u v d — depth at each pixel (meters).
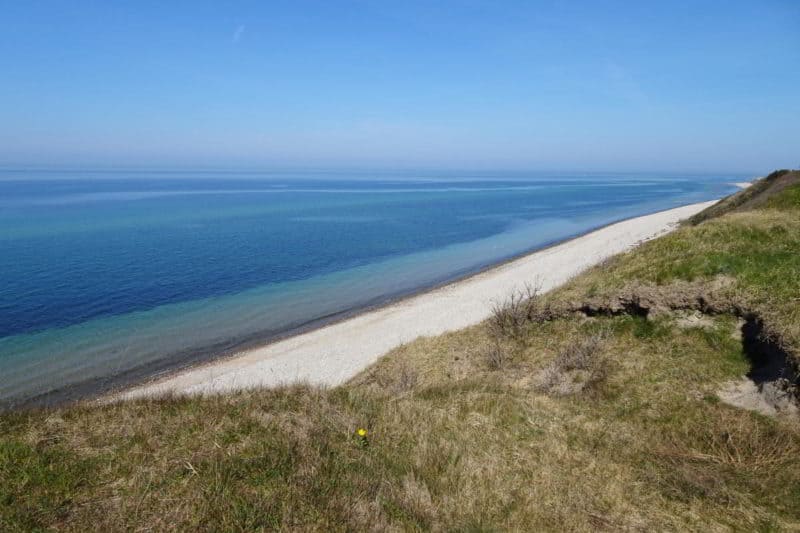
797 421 8.05
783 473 6.88
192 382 18.16
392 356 17.91
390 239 56.00
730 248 15.05
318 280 35.84
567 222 71.50
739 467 7.24
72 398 17.06
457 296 28.77
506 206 102.06
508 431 8.31
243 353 21.42
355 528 5.30
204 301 30.23
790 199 21.70
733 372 10.10
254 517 5.29
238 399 8.74
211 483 5.86
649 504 6.45
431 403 9.34
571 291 16.22
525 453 7.62
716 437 8.08
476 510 5.97
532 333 15.41
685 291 12.87
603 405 9.84
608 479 6.99
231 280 35.66
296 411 8.36
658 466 7.40
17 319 26.28
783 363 9.33
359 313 27.19
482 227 66.88
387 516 5.66
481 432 8.14
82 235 56.97
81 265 39.75
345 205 105.62
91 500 5.51
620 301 13.98
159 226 66.44
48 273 36.75
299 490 5.85
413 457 7.07
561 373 12.00
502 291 28.47
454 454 7.22
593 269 20.02
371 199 124.88
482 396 9.79
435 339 18.42
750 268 13.17
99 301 29.88
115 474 6.05
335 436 7.46
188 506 5.42
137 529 5.05
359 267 40.38
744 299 11.70
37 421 7.41
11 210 87.12
